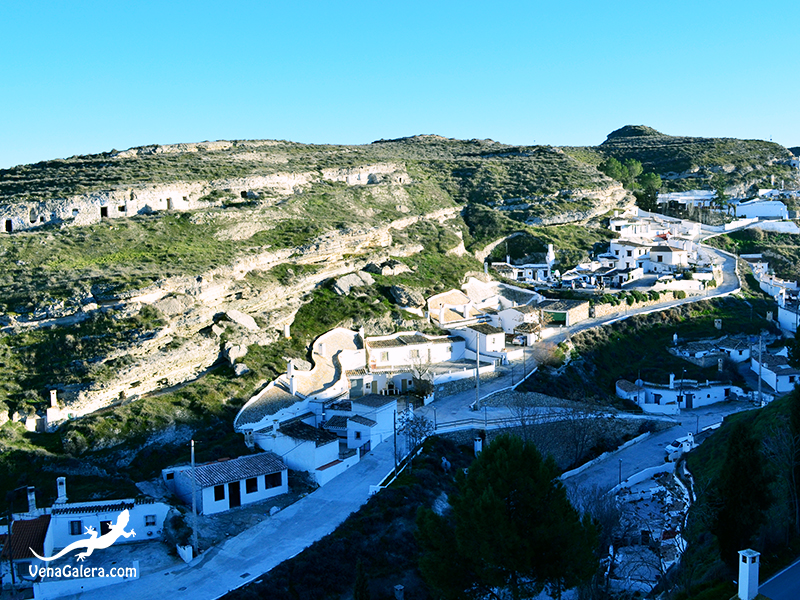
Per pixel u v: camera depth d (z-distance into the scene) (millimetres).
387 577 56438
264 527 61469
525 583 42500
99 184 114375
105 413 71125
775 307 131375
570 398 95438
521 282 137000
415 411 85875
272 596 51438
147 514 60406
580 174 186875
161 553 57719
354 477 70938
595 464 82812
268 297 96938
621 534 62438
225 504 64500
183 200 118375
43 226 102938
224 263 95375
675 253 143000
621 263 145375
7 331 76938
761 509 47281
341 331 96938
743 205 188625
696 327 121625
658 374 107625
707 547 55719
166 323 80500
